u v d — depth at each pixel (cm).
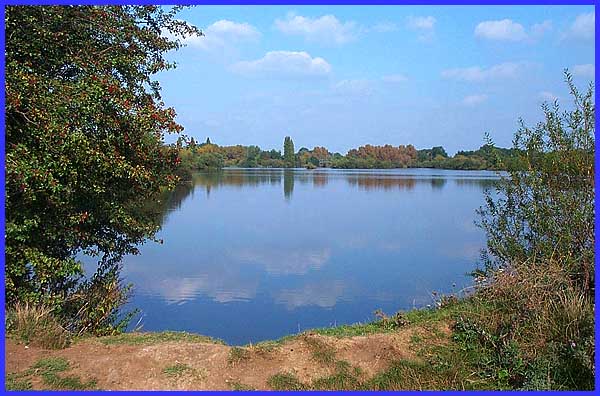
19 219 831
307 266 1719
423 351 660
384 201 4141
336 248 2048
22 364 611
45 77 866
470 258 1809
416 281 1487
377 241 2195
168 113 966
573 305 637
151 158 979
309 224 2766
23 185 775
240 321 1152
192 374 598
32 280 845
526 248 789
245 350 644
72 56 918
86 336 788
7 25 851
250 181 6944
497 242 816
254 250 2008
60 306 847
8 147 815
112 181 937
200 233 2472
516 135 809
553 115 777
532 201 786
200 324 1137
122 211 953
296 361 636
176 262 1788
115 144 906
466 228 2558
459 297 808
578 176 751
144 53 1031
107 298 955
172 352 627
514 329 645
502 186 820
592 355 579
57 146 807
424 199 4284
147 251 1986
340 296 1355
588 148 749
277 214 3262
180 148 1020
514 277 702
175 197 4412
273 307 1247
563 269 712
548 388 575
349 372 625
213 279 1552
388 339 679
